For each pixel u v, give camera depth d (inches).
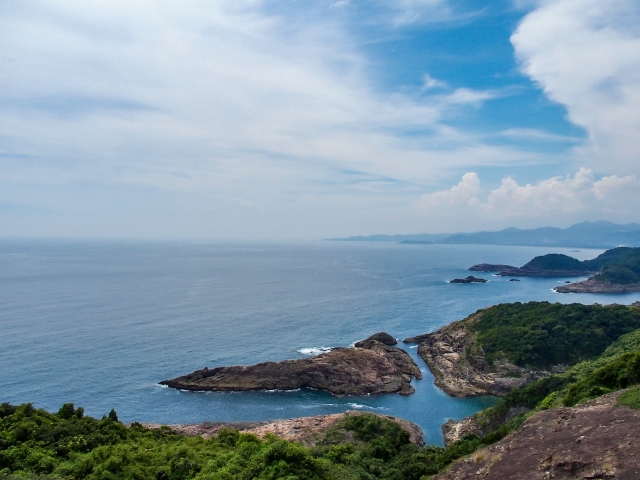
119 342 3759.8
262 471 1149.7
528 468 684.1
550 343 3316.9
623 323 3513.8
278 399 3006.9
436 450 1792.6
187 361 3469.5
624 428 679.7
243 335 4202.8
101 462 1333.7
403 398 3046.3
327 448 1850.4
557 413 858.8
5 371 3002.0
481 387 3132.4
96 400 2760.8
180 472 1273.4
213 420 2689.5
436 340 4099.4
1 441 1403.8
